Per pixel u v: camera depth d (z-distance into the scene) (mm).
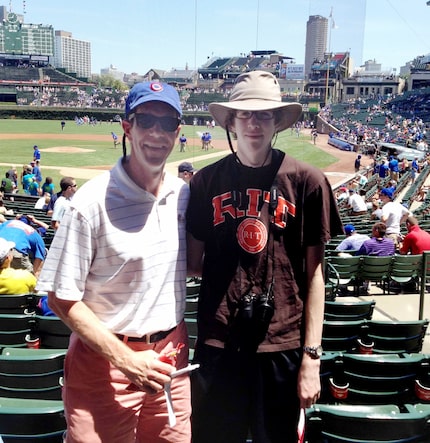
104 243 2463
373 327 4590
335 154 19953
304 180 2605
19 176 26594
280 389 2658
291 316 2637
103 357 2422
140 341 2594
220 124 2754
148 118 2400
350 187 15570
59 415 2889
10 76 95750
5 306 5062
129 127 2508
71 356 2611
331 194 2670
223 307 2646
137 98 2426
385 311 7285
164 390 2471
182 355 2771
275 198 2594
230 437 2734
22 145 41938
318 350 2627
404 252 8758
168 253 2623
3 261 5129
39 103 86375
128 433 2627
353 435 2959
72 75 103875
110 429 2572
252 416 2707
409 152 34000
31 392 3586
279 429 2691
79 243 2418
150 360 2408
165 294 2643
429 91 64250
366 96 64062
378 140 41438
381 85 73312
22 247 6832
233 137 2719
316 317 2656
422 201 20312
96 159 33375
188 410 2738
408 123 53750
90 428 2551
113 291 2531
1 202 12953
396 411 3400
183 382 2723
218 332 2664
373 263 7816
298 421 2707
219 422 2729
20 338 4582
